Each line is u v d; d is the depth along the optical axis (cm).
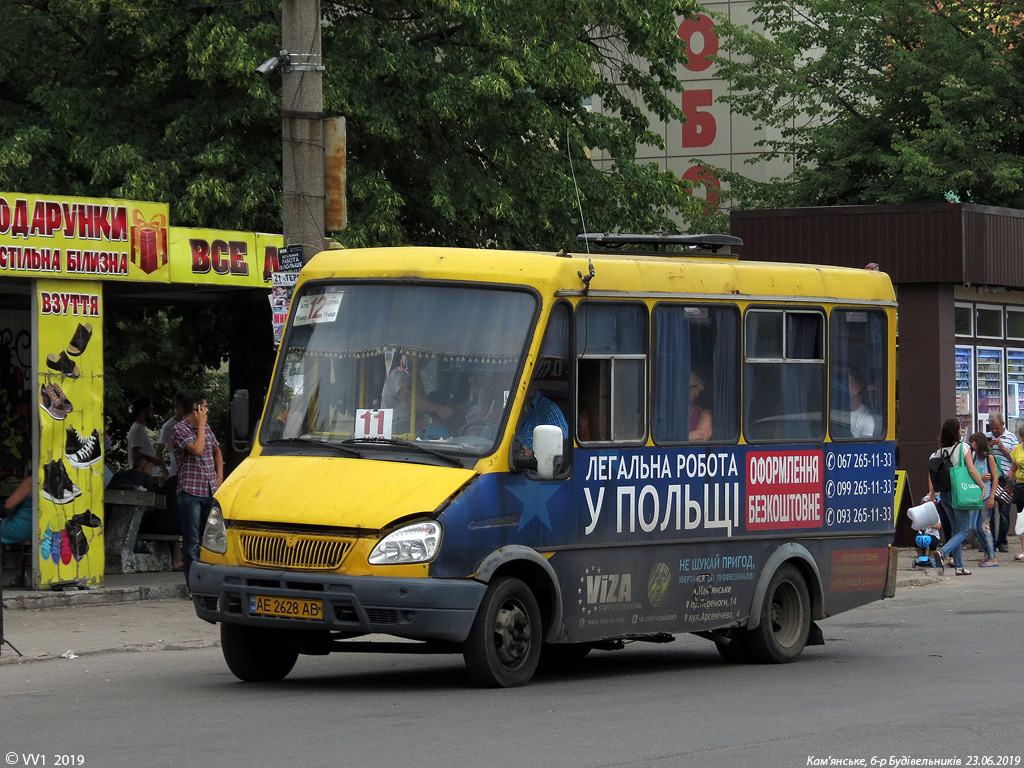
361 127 3688
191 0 3562
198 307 3369
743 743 1223
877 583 1969
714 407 1752
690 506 1712
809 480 1866
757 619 1789
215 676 1667
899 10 5031
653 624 1672
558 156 3919
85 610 2244
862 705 1448
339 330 1586
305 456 1526
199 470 2269
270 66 1991
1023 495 3512
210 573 1497
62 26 3950
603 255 1673
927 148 4653
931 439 3700
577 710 1396
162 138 3709
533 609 1538
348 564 1426
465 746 1191
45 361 2292
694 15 4156
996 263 3731
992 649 1964
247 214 3550
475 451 1496
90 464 2345
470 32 3638
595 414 1612
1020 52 4872
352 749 1173
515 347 1537
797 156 5362
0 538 1817
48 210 2277
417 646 1535
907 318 3738
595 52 4000
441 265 1568
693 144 6919
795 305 1855
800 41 5272
